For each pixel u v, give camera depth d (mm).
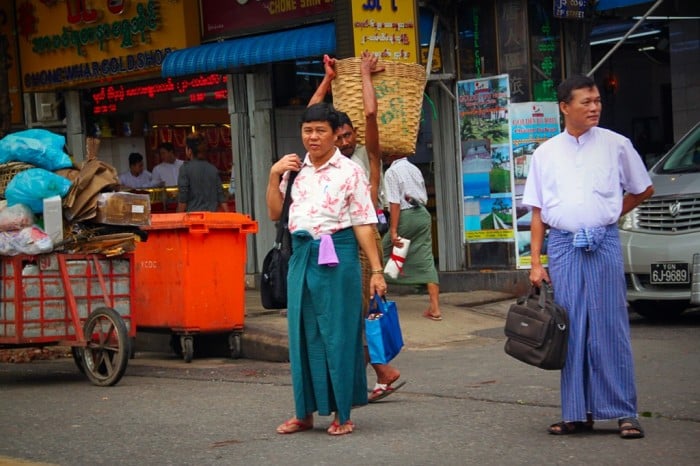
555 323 6613
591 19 14953
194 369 10586
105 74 18625
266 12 16156
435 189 15336
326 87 8578
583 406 6711
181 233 10891
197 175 14547
